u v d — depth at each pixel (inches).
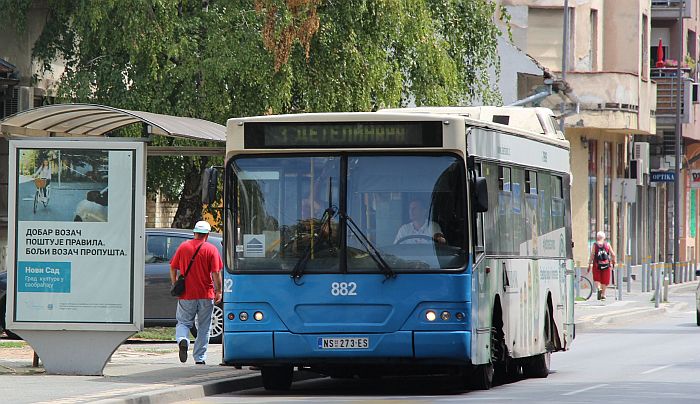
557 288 1397.6
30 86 2028.8
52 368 1209.4
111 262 1206.3
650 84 3654.0
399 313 1072.8
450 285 1071.0
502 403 1030.4
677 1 4018.2
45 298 1209.4
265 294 1083.3
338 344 1073.5
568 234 1476.4
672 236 4345.5
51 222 1210.0
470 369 1122.7
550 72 3218.5
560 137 1482.5
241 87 1813.5
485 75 2271.2
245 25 1807.3
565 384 1234.0
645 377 1310.3
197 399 1077.8
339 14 1856.5
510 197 1208.2
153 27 1796.3
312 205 1089.4
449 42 2156.7
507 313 1186.0
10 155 1210.0
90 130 1349.7
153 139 1887.3
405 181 1084.5
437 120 1083.3
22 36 2018.9
